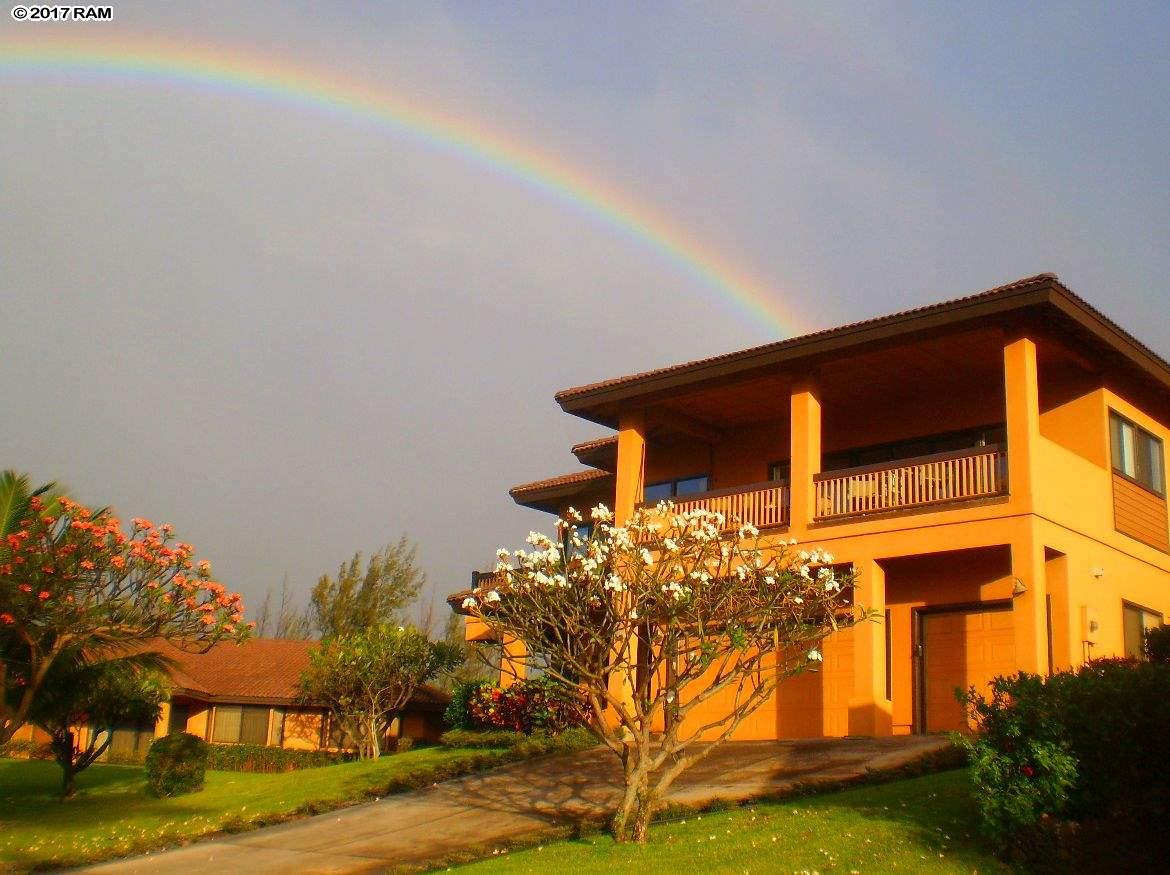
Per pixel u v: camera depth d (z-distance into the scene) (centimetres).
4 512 1667
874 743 1797
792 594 1463
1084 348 2050
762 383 2322
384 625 3238
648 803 1316
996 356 2123
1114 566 2050
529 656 1453
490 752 2189
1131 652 2050
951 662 2066
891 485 2028
